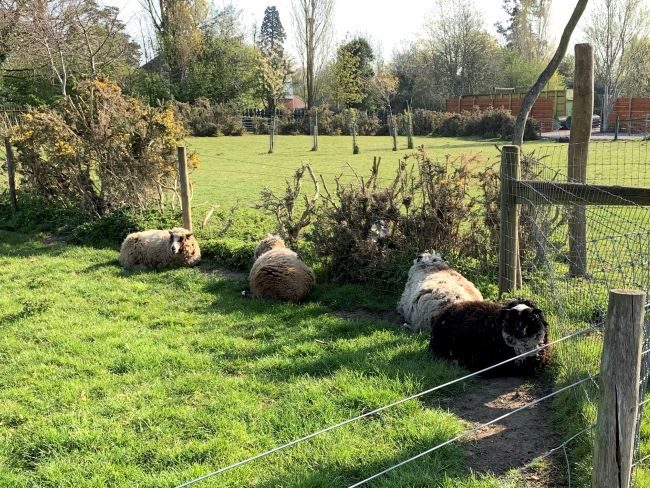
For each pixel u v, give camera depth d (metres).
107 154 12.15
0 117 16.23
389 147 35.56
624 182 14.06
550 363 5.18
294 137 47.44
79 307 7.43
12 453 4.14
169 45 53.34
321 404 4.62
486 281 7.41
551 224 7.41
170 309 7.37
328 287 7.96
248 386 5.06
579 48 7.49
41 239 11.91
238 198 16.16
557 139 37.94
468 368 5.23
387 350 5.66
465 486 3.52
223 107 50.47
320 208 8.60
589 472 3.53
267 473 3.79
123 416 4.59
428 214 7.84
